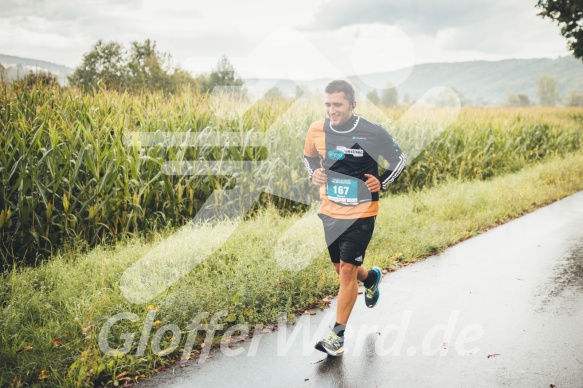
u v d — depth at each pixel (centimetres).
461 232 695
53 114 654
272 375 328
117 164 591
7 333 342
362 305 448
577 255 605
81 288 424
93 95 761
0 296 400
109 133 634
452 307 443
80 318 361
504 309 438
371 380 321
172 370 333
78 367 310
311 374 329
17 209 530
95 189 577
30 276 448
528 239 683
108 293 412
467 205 820
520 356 350
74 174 568
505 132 1363
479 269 552
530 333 388
